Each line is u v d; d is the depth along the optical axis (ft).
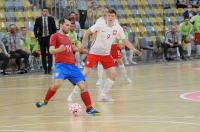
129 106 62.44
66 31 59.06
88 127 48.60
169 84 87.30
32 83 93.81
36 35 112.27
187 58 149.07
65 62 58.49
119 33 67.05
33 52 119.65
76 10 137.28
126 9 157.58
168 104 63.26
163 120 51.47
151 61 143.33
